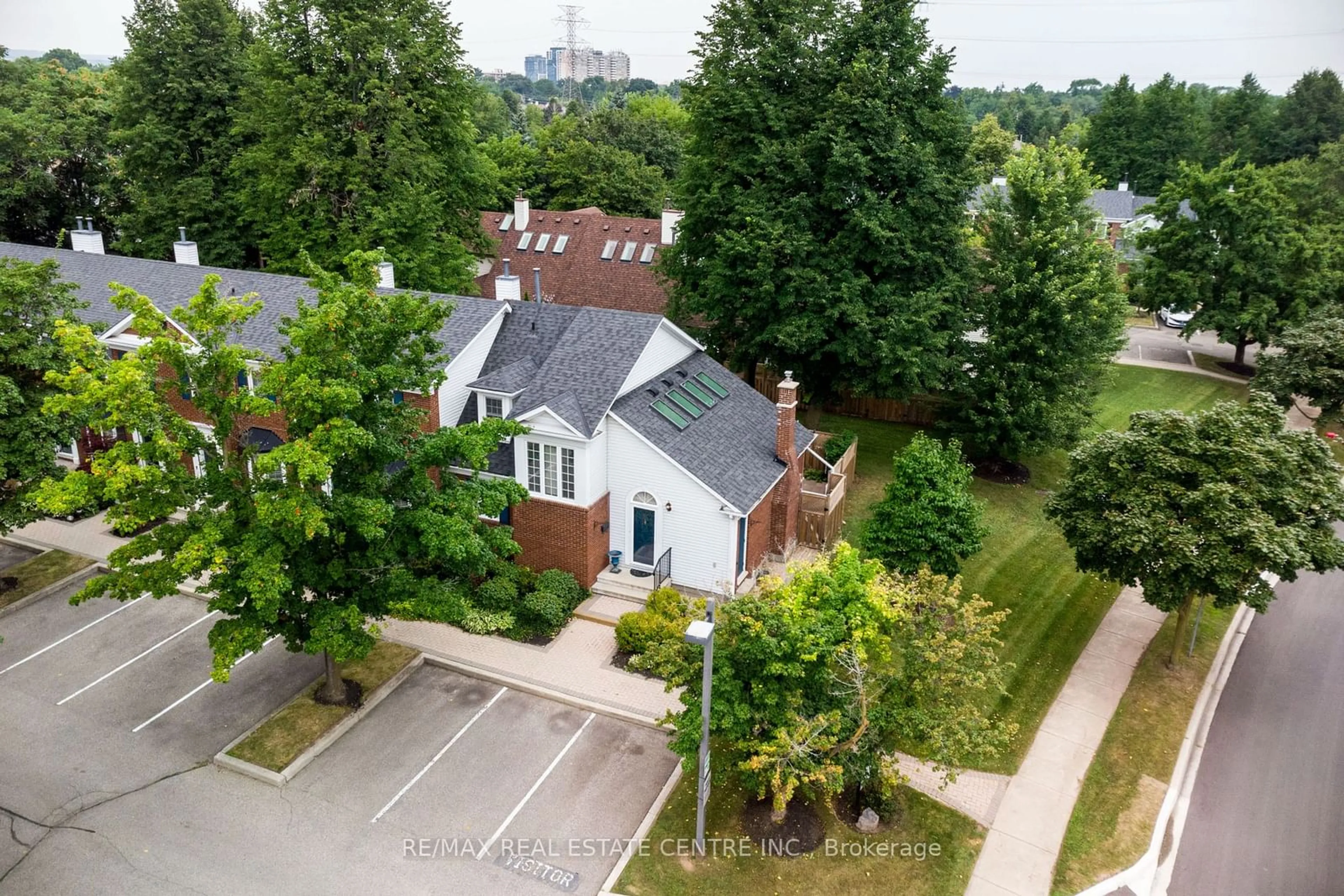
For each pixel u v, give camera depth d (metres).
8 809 18.03
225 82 45.16
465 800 18.58
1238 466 21.66
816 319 32.84
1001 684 18.75
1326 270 47.97
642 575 26.84
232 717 21.09
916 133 33.12
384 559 19.41
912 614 18.08
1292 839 18.39
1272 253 48.34
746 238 32.69
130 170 46.00
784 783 16.80
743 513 24.95
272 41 38.31
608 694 22.06
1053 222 33.91
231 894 16.09
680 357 30.52
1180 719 22.02
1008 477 35.97
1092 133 94.06
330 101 36.88
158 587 17.66
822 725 16.02
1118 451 23.16
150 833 17.48
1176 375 51.91
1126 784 19.72
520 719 21.27
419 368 20.03
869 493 33.97
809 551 29.48
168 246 45.81
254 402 17.34
